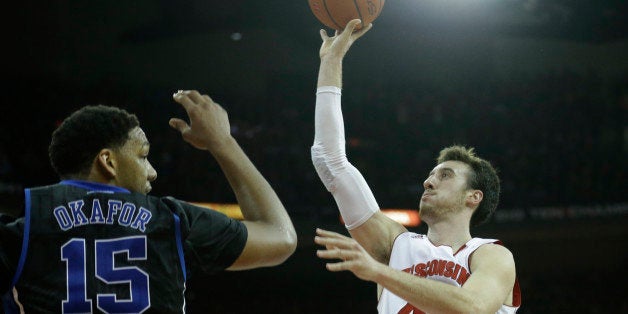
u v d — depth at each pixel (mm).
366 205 3484
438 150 18406
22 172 15773
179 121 2441
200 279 17875
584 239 17906
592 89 20203
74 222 2168
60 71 19391
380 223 3510
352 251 2439
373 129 18719
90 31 19641
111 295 2119
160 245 2217
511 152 18312
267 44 20188
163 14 18406
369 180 16984
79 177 2299
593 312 18094
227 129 2475
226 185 16141
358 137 18672
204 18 17828
